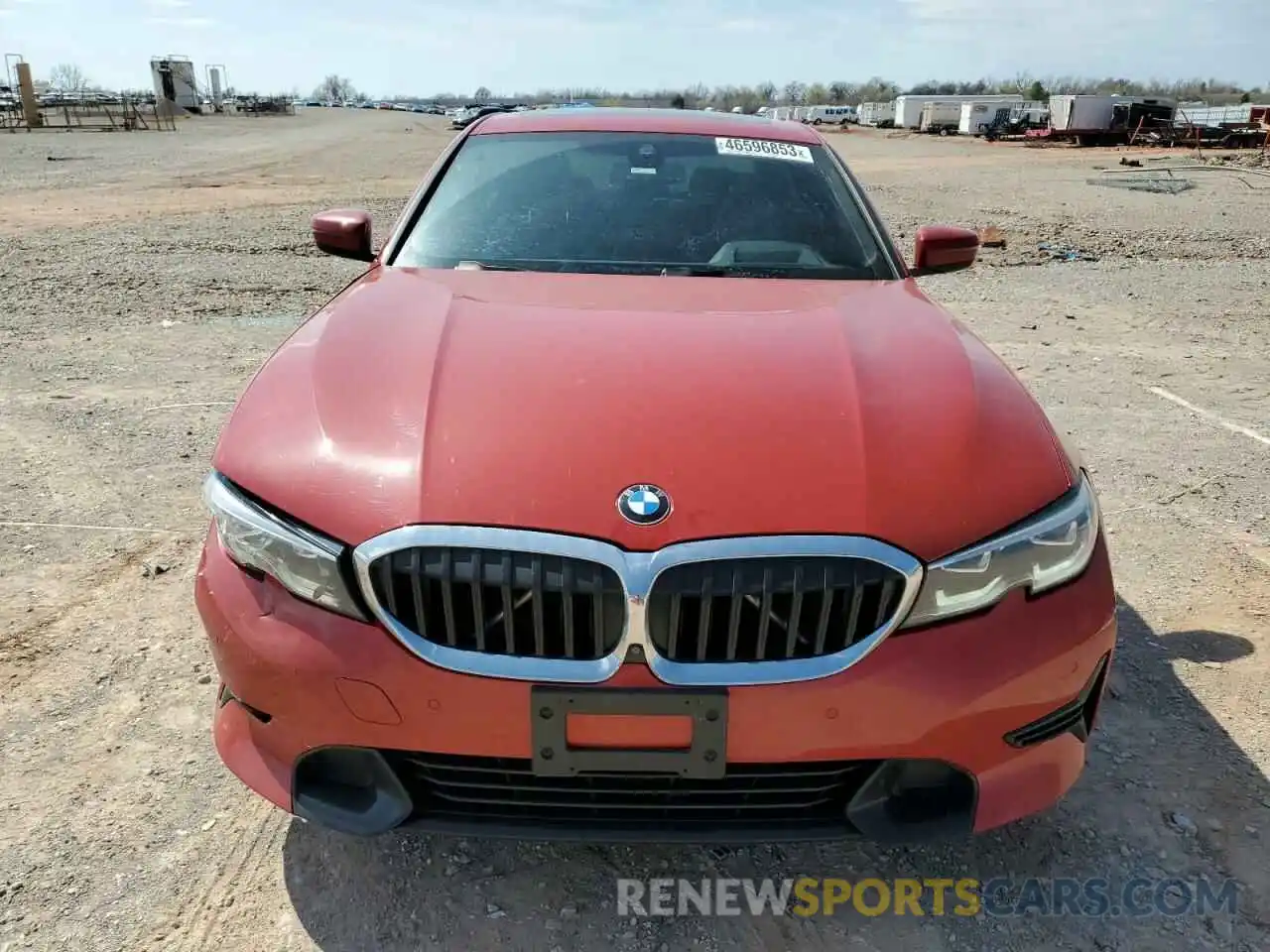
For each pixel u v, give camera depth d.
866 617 1.72
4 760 2.44
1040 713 1.82
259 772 1.89
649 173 3.17
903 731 1.73
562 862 2.16
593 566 1.66
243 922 1.99
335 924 1.99
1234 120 43.88
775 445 1.81
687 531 1.68
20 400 5.19
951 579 1.73
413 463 1.78
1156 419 5.27
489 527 1.69
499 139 3.35
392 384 1.99
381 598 1.72
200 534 3.67
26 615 3.09
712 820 1.81
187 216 13.22
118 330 6.80
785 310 2.43
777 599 1.68
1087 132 41.59
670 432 1.83
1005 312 8.01
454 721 1.71
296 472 1.83
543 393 1.93
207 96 81.56
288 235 11.56
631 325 2.26
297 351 2.22
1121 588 3.40
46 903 2.01
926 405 1.97
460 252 2.86
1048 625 1.81
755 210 3.05
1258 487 4.32
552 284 2.61
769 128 3.54
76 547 3.54
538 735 1.71
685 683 1.68
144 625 3.06
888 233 3.11
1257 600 3.32
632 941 1.97
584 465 1.76
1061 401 5.60
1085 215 15.10
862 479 1.76
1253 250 11.67
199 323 7.08
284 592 1.80
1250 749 2.55
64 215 13.12
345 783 1.86
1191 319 7.79
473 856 2.17
